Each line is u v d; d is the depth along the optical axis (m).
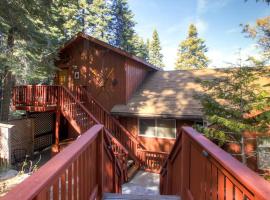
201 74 13.48
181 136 4.12
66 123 14.32
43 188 1.36
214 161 2.20
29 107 10.84
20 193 1.20
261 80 7.36
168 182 5.95
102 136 3.75
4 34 10.80
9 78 11.84
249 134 6.66
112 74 12.56
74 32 21.34
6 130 8.95
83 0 23.22
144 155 10.73
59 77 14.31
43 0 10.63
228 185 1.83
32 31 10.91
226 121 5.64
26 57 10.62
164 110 10.73
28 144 11.05
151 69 15.12
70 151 2.17
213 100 6.39
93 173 3.36
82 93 13.27
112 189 5.51
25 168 9.28
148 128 11.55
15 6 9.88
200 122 10.04
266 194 1.19
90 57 13.27
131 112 11.30
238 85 5.98
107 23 25.05
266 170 7.31
